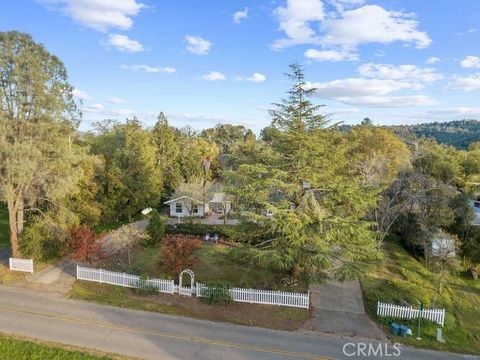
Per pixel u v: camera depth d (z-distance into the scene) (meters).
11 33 18.81
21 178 20.05
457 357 13.95
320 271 18.25
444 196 24.59
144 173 33.66
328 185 17.08
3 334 13.92
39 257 21.97
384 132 43.09
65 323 15.07
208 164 47.44
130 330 14.65
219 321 15.70
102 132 49.41
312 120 17.69
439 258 22.52
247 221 19.28
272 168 17.41
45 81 19.86
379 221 26.45
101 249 23.45
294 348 13.80
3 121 19.30
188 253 19.33
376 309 17.16
